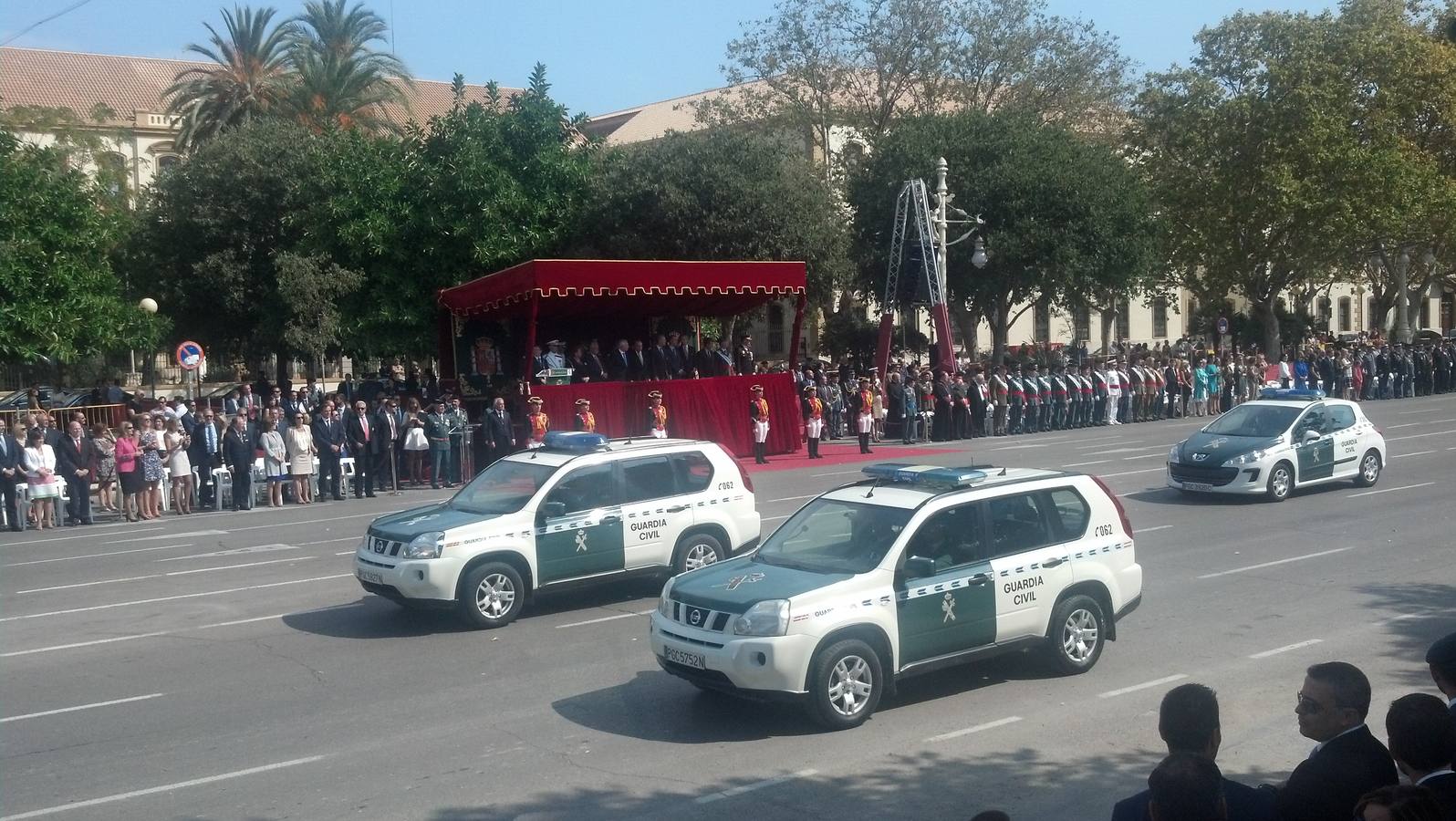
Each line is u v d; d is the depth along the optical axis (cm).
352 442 2298
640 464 1288
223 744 830
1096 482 1009
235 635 1171
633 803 707
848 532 917
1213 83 4694
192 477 2188
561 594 1345
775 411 2814
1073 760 768
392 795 725
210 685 988
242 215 3481
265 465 2211
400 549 1158
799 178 3541
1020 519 952
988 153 4056
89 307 2906
